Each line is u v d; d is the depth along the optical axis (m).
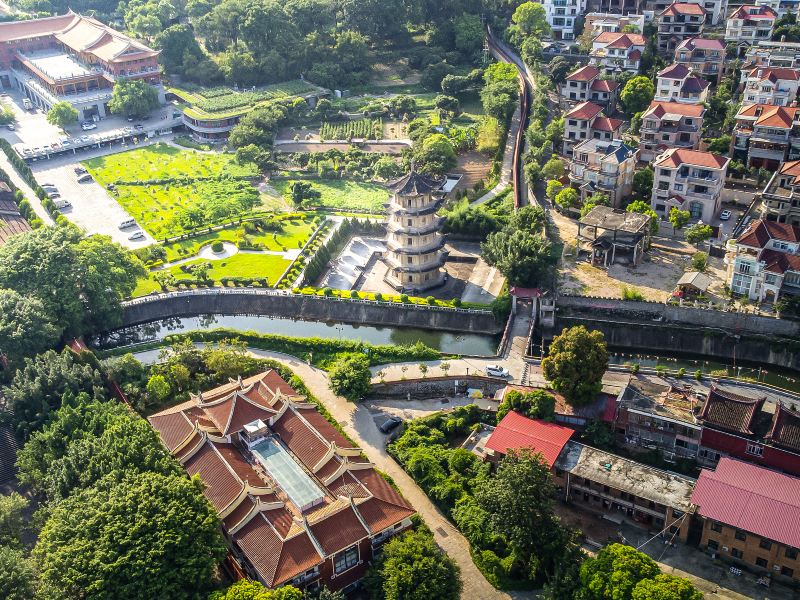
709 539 131.88
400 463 153.00
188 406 155.50
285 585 119.19
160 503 124.56
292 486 135.62
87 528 120.44
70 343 187.62
